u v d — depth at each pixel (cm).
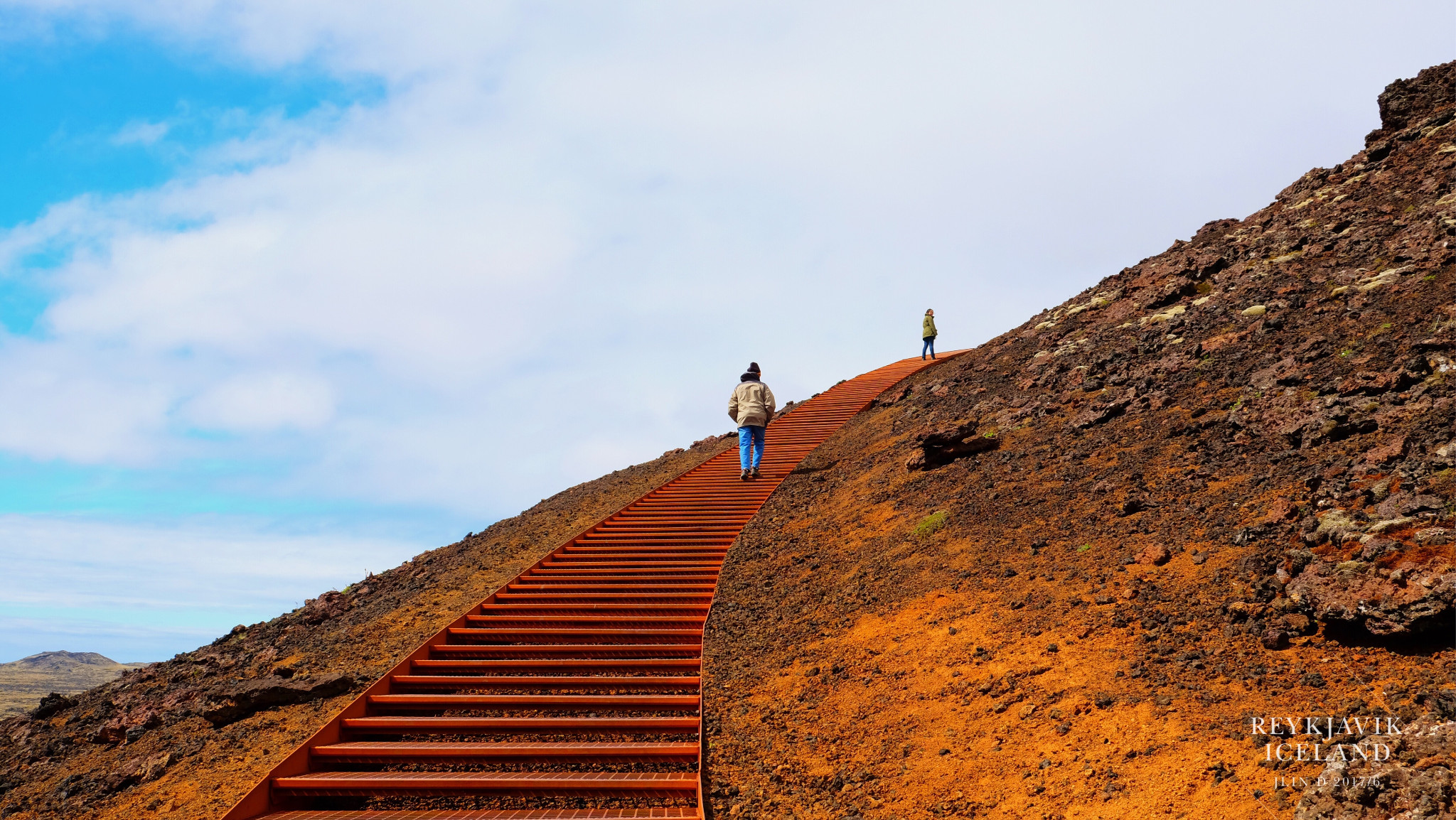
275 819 498
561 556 1090
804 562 898
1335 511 536
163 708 838
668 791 507
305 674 862
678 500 1345
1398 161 1363
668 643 783
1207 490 680
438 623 949
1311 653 449
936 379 1800
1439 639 414
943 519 841
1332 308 962
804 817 453
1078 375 1166
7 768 801
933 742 492
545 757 563
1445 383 646
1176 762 400
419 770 567
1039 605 607
